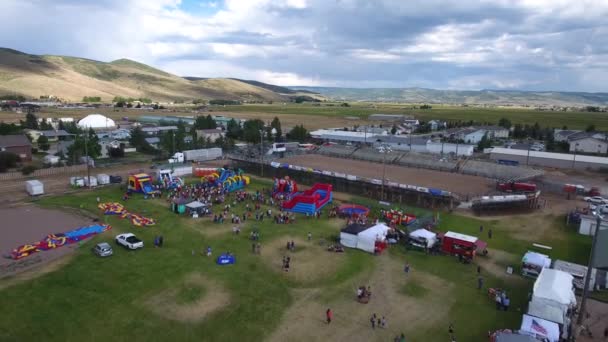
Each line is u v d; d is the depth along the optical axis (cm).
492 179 8944
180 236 5481
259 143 14762
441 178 9012
